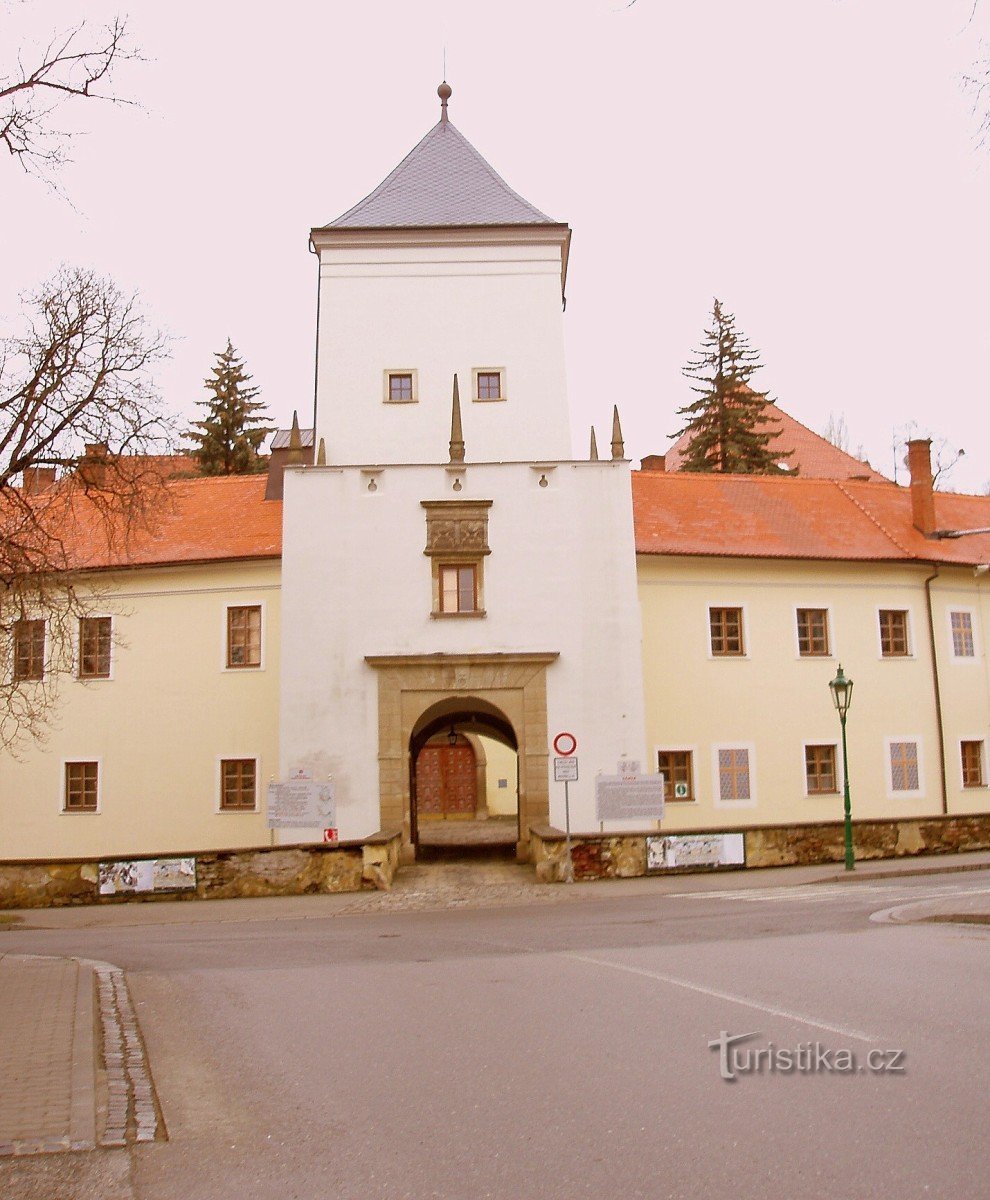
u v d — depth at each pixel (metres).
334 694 31.38
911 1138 6.30
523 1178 5.98
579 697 31.52
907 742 37.59
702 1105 7.07
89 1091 7.98
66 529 32.72
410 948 15.78
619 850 27.38
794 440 65.62
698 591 36.16
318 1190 6.01
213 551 35.47
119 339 23.05
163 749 35.03
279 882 26.50
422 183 40.06
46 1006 11.19
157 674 35.41
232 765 34.78
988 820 31.17
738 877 26.58
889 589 38.28
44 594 25.28
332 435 37.28
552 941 15.80
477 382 37.72
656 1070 7.94
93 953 16.70
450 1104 7.39
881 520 40.53
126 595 35.88
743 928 16.22
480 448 37.28
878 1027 8.84
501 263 38.31
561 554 32.09
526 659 31.42
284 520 32.03
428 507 32.06
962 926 15.30
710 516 38.38
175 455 24.56
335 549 31.91
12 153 15.68
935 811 37.66
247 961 15.01
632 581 32.03
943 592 39.12
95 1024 10.42
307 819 30.47
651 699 35.25
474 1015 10.25
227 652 35.12
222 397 67.06
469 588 32.06
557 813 31.08
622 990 11.11
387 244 38.31
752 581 36.72
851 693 37.06
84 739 35.38
